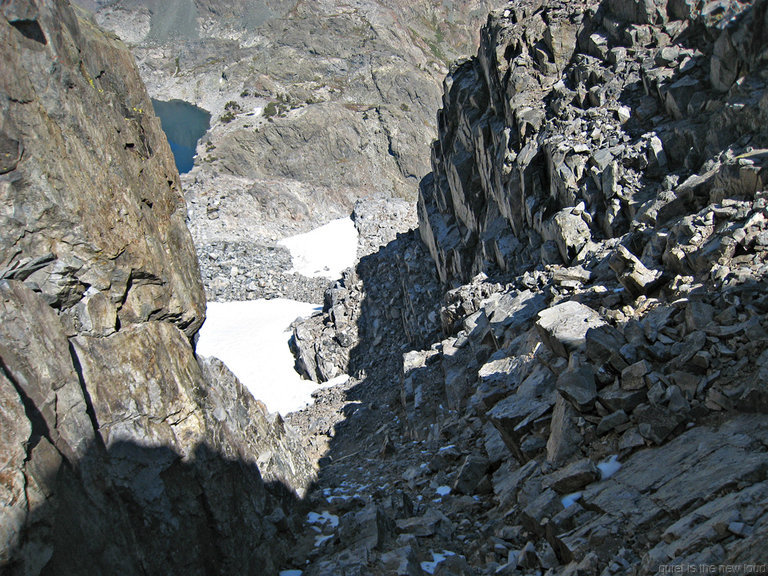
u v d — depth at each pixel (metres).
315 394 39.22
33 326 8.06
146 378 9.80
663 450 11.12
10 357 7.59
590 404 12.93
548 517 11.23
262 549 11.46
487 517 13.55
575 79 28.55
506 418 15.03
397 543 12.28
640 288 16.61
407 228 72.19
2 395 6.99
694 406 11.34
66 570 7.32
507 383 17.84
